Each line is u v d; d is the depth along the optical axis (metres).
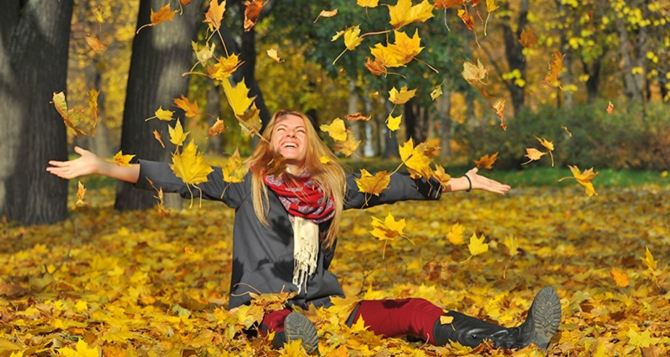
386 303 6.29
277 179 6.10
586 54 38.56
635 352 6.23
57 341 6.20
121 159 5.65
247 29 4.77
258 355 5.84
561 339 6.48
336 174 6.18
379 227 5.07
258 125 4.85
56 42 17.16
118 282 9.65
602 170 35.81
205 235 15.22
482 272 10.43
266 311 6.18
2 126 16.80
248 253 6.20
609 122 36.62
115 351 5.80
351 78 28.19
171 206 19.72
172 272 10.54
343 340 6.12
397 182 6.15
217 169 6.14
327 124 5.11
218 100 49.91
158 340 6.52
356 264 11.51
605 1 36.69
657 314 7.68
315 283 6.27
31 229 16.12
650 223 16.77
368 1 4.48
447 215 19.02
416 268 10.98
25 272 10.88
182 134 5.03
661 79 40.59
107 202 24.73
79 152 5.61
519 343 5.63
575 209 19.97
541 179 32.09
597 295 8.55
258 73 49.84
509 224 16.77
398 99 4.83
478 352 5.75
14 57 16.91
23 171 16.92
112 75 57.09
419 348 6.05
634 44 42.72
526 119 38.72
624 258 11.13
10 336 6.45
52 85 17.12
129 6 42.81
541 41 39.16
